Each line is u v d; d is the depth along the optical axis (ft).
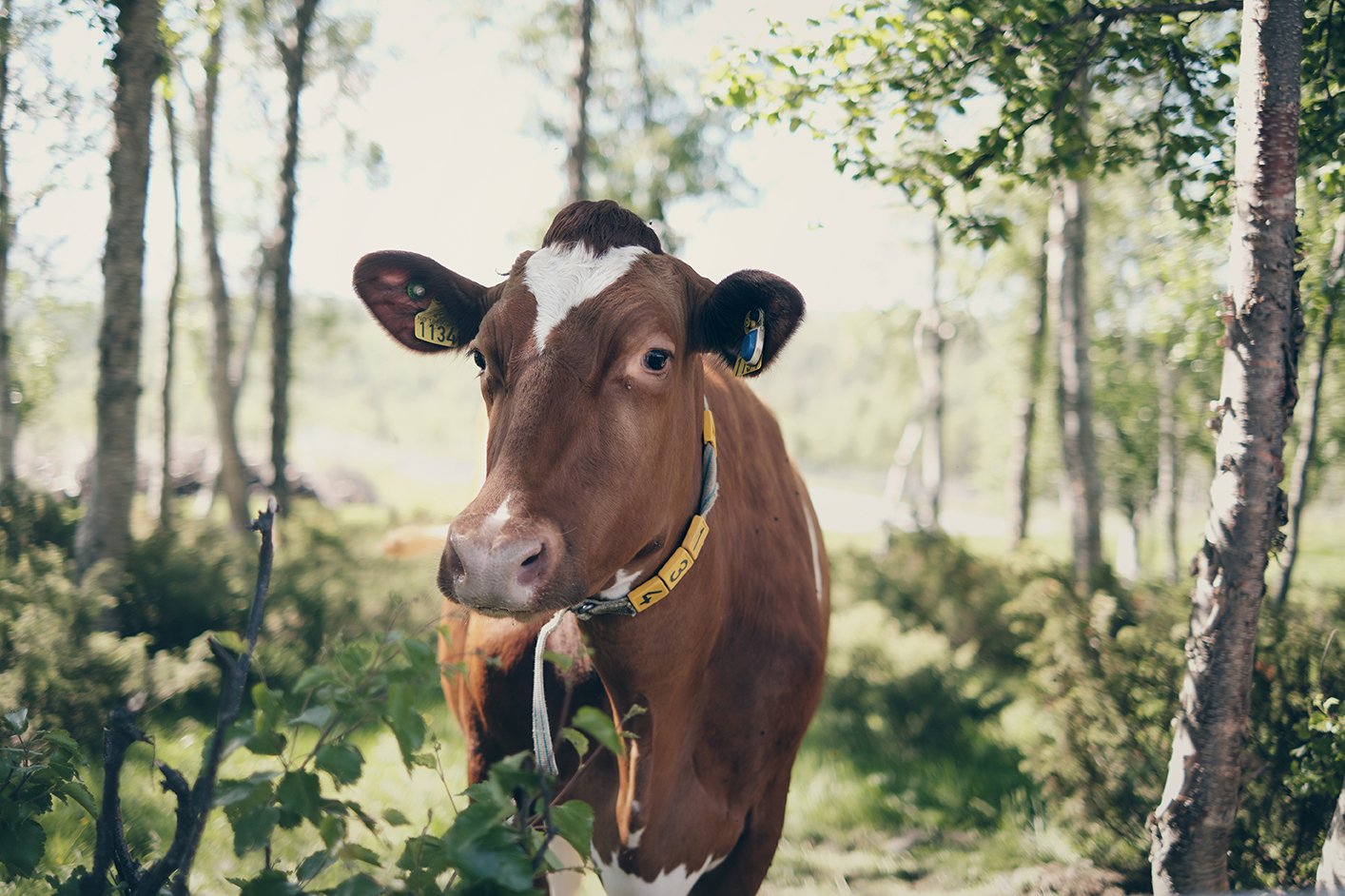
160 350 45.73
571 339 6.16
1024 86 12.58
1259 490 8.63
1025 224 52.11
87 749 16.48
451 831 4.47
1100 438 59.72
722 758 8.41
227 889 12.62
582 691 8.29
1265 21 8.57
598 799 8.36
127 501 23.61
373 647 4.71
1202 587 8.98
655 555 6.81
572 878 9.95
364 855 4.65
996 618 30.83
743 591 8.52
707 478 7.38
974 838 17.52
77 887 5.67
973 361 98.02
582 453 6.03
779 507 9.80
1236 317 8.77
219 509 65.57
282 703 4.48
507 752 8.92
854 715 23.15
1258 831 12.90
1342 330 19.34
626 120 48.42
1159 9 11.65
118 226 22.75
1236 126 8.93
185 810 4.70
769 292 6.70
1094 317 55.31
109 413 23.18
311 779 4.52
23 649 17.26
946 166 13.38
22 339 57.72
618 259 6.55
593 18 42.86
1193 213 13.41
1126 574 60.95
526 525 5.61
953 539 44.78
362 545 43.11
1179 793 9.06
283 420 45.70
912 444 74.59
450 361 8.19
